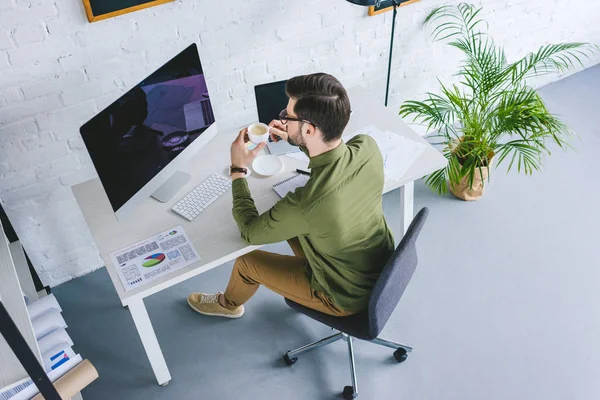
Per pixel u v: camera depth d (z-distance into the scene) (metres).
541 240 2.76
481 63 2.73
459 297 2.55
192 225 2.00
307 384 2.29
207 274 2.70
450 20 2.89
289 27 2.47
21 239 2.45
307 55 2.62
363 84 2.92
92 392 2.29
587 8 3.35
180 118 2.00
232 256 1.92
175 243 1.94
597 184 3.02
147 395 2.28
